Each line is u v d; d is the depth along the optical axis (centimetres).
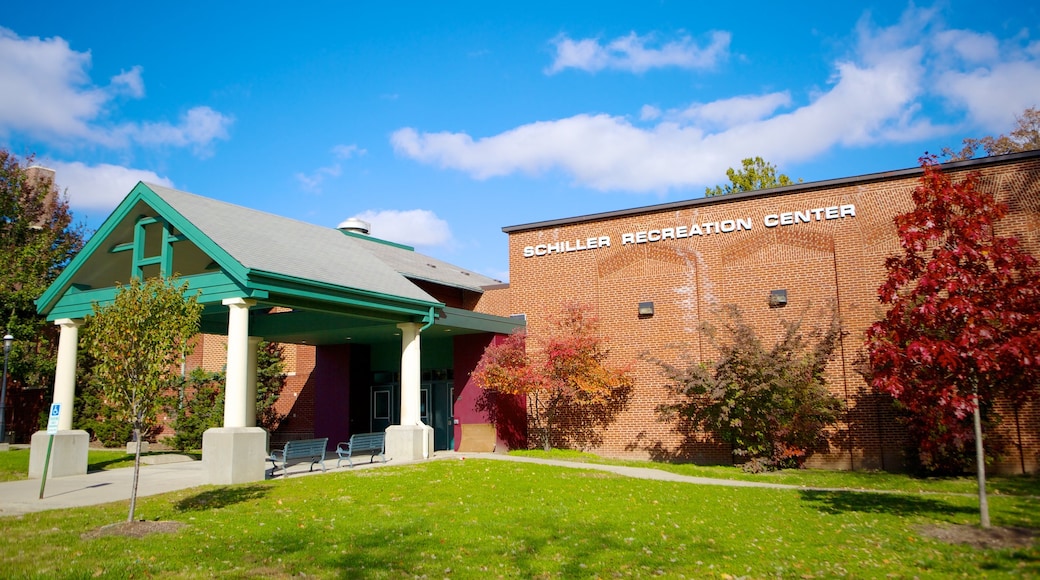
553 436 2369
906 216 1103
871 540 953
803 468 1975
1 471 1819
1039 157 1844
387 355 2658
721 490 1506
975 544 912
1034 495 1424
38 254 3184
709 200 2219
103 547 890
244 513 1141
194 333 1109
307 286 1650
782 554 873
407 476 1572
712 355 2152
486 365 2197
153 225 1772
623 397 2277
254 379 2283
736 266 2166
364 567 816
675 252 2259
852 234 2028
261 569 802
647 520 1116
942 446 1686
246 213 2005
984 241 1078
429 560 852
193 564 821
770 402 1841
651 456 2203
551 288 2447
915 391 1082
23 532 988
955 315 1032
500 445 2325
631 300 2305
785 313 2077
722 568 808
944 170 1941
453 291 2811
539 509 1203
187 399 2666
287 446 1622
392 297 1888
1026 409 1778
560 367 2159
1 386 2959
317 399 2633
